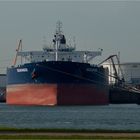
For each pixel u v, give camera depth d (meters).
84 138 143.38
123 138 143.88
